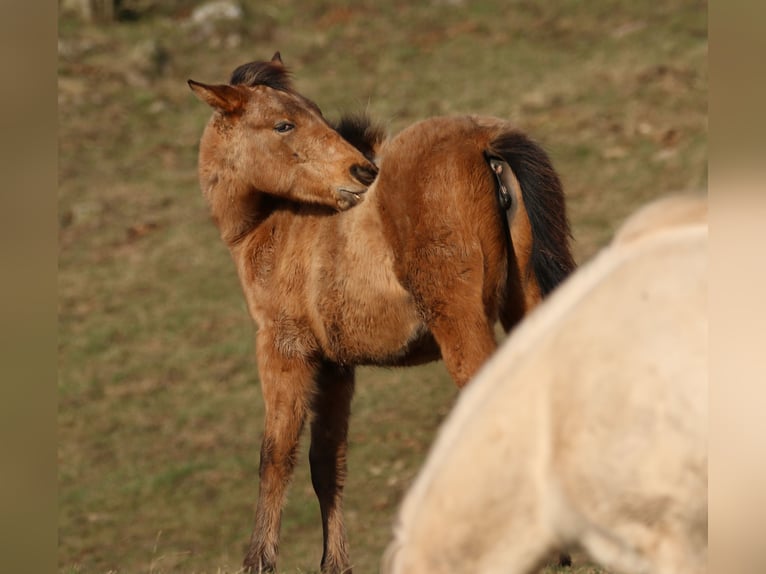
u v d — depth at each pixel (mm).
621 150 73375
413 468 45500
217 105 23734
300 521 42000
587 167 71938
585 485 9258
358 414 50625
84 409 53031
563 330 9516
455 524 9719
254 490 45438
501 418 9602
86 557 39625
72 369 56562
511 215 21672
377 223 22109
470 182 21016
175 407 52906
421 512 9867
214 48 93312
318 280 23328
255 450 48812
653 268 9234
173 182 76188
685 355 8734
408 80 86000
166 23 97188
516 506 9602
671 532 9117
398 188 21516
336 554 24875
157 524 42812
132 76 88812
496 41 92688
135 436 50594
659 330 8930
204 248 68562
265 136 23391
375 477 45188
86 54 91375
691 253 9086
